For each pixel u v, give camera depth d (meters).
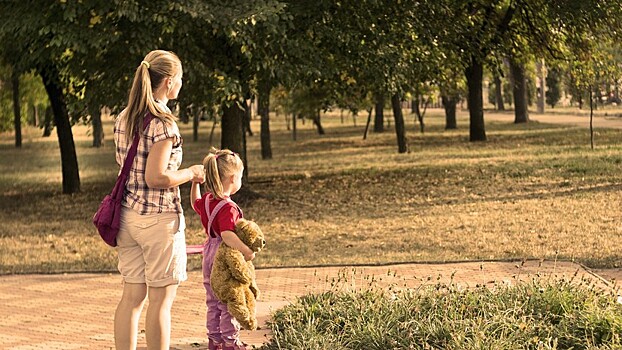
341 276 17.38
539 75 73.44
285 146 72.31
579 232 22.83
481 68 60.53
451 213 27.64
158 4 26.84
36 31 28.28
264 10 26.66
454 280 16.70
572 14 36.16
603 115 94.81
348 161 52.12
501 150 52.06
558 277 16.42
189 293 16.31
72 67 29.47
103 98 29.16
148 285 10.16
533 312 12.10
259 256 21.05
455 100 82.19
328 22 30.00
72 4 26.31
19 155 69.44
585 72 42.41
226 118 33.34
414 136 73.62
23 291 16.94
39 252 23.12
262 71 29.83
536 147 52.50
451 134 73.62
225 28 26.34
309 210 30.22
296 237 24.31
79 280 18.00
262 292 15.98
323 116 137.12
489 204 29.28
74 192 39.38
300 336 11.37
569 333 11.28
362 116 134.00
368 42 30.89
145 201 10.04
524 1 37.34
